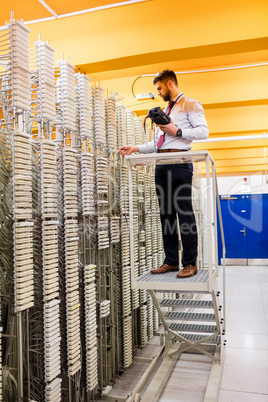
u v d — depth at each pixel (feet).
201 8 13.39
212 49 13.75
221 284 36.04
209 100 19.99
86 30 14.26
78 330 11.71
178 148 11.94
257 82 19.51
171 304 16.12
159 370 14.80
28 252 9.60
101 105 13.74
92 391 13.12
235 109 25.54
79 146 12.44
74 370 11.40
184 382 14.70
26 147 9.46
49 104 10.53
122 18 13.99
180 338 16.17
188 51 13.82
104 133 13.96
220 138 28.94
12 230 9.21
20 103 9.35
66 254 11.20
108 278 15.10
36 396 10.21
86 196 12.51
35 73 10.39
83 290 12.53
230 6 13.15
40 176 10.16
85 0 11.97
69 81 11.52
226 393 13.75
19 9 12.42
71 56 14.38
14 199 9.15
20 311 9.40
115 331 15.31
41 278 10.34
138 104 20.47
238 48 13.71
